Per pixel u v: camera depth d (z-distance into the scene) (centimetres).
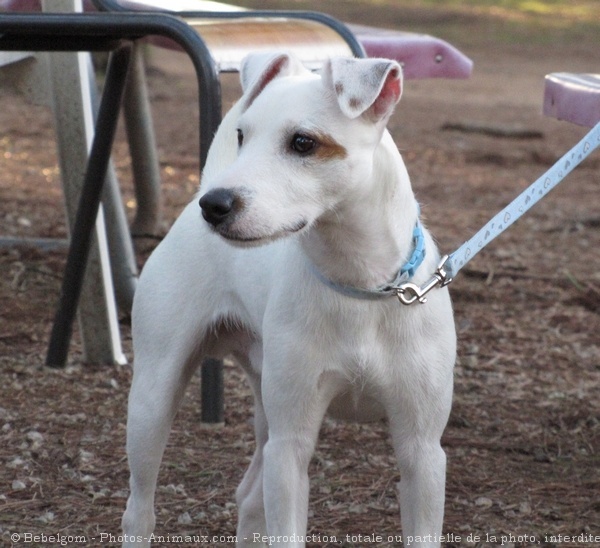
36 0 691
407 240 375
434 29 2506
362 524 474
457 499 499
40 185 1061
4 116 1394
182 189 1080
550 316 772
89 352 653
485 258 902
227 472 521
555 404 620
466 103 1691
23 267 796
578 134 1476
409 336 370
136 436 420
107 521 470
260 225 343
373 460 540
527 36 2477
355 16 2597
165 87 1666
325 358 372
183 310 423
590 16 2841
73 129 625
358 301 367
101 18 511
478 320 756
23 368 638
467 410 606
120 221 734
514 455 551
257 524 438
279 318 376
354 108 346
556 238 984
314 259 369
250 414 594
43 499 487
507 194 1138
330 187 354
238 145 377
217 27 557
